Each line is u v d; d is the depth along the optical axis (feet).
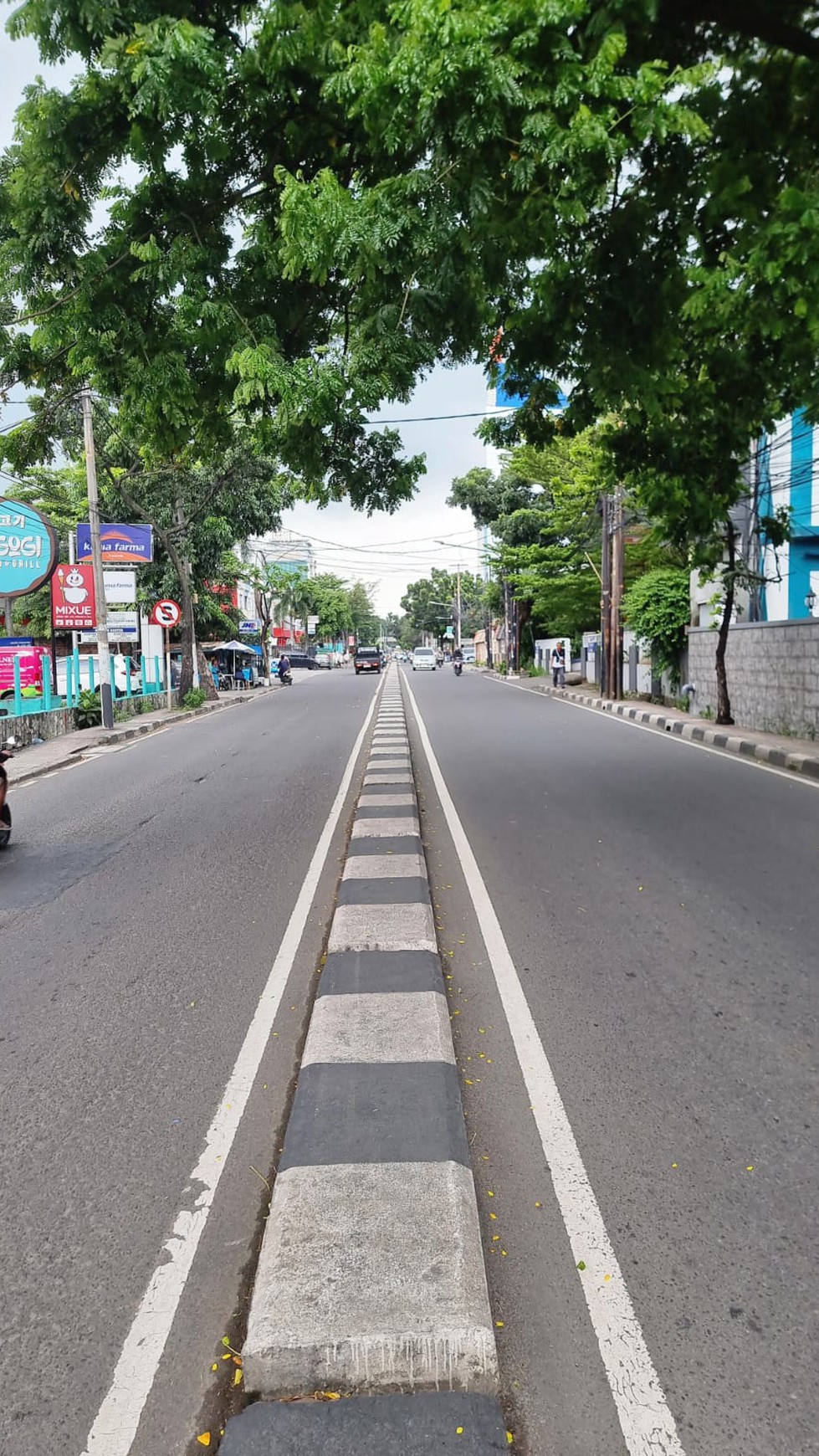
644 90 16.81
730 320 23.03
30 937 18.74
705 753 45.06
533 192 19.45
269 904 20.49
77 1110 11.64
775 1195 9.57
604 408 27.61
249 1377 7.21
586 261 23.54
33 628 109.50
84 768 48.01
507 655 166.91
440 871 22.58
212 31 20.18
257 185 23.63
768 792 33.04
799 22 21.18
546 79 17.16
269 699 108.06
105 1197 9.82
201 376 25.54
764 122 22.63
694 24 21.88
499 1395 7.15
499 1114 11.22
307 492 29.58
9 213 22.50
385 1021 13.42
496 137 17.26
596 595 103.45
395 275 20.27
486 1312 7.63
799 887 20.66
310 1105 11.06
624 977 15.58
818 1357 7.47
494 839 25.84
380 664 191.83
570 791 33.63
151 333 23.99
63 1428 6.93
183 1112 11.53
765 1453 6.60
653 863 22.95
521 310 24.93
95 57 20.42
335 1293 7.84
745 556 60.18
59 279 23.49
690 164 22.30
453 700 89.40
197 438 29.68
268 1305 7.70
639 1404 7.04
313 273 20.06
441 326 22.57
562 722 63.00
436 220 18.62
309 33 19.77
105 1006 15.01
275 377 20.49
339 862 24.12
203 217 23.73
